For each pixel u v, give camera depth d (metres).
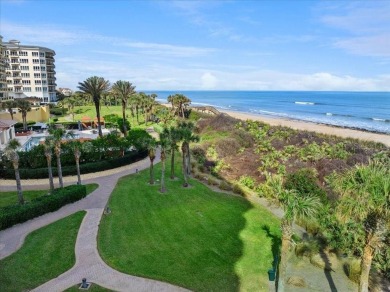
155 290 17.91
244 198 33.88
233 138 58.66
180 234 24.84
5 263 19.69
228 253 22.39
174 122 82.75
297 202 16.78
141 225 26.06
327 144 52.81
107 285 18.09
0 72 99.19
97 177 39.72
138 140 48.12
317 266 21.73
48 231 24.25
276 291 18.62
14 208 25.88
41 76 132.38
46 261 20.16
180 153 53.97
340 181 17.00
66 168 39.59
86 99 145.12
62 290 17.47
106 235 23.94
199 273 19.78
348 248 22.64
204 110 109.50
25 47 128.00
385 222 14.28
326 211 25.52
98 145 43.50
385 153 44.38
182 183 37.84
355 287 19.62
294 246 23.48
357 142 62.66
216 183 38.03
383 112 153.25
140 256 21.33
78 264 20.00
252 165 46.03
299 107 191.25
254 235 25.33
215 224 26.95
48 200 27.86
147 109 97.06
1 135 51.50
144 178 39.41
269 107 193.50
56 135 31.45
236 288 18.64
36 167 39.44
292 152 50.59
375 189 14.27
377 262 20.59
